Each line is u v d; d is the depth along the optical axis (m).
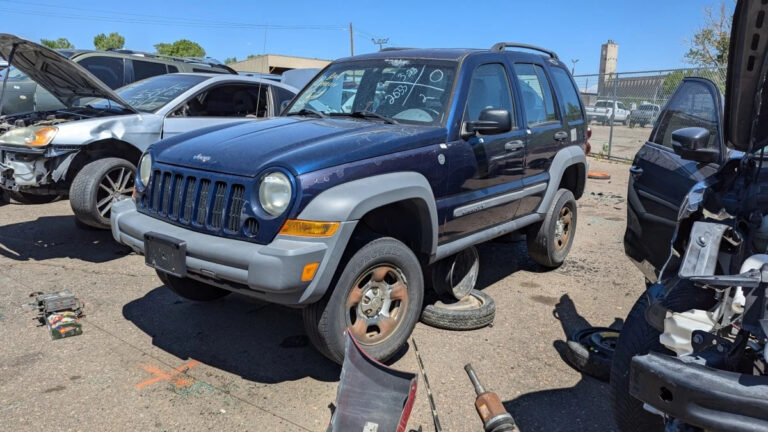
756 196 2.41
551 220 5.19
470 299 4.45
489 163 4.19
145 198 3.71
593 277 5.42
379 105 4.21
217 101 6.74
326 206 3.00
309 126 3.76
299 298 2.99
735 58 2.25
